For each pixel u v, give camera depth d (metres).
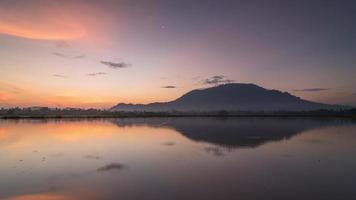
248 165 23.41
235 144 36.44
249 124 84.19
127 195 16.05
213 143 37.38
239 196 15.81
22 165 23.45
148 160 25.50
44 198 15.69
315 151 30.88
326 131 58.09
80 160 25.56
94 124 83.94
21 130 58.75
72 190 16.91
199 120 116.12
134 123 90.69
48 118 135.62
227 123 90.62
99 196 15.95
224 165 23.38
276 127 70.19
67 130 59.41
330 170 21.75
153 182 18.42
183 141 39.66
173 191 16.67
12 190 16.97
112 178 19.42
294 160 25.56
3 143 37.31
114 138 43.72
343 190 16.84
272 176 19.88
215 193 16.30
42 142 38.62
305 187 17.34
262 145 35.50
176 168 22.31
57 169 22.05
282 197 15.68
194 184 17.98
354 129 63.94
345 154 28.98
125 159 26.03
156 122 98.06
